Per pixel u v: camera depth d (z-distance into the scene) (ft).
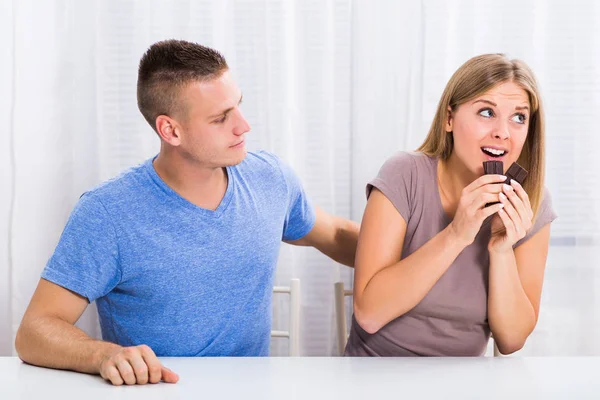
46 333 4.07
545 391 3.49
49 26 6.93
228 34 6.98
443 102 4.88
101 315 4.81
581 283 7.05
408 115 6.99
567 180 7.06
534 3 6.96
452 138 4.91
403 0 6.95
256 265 4.75
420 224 4.87
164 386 3.59
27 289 7.04
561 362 4.12
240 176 4.84
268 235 4.83
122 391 3.50
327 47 7.00
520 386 3.58
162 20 6.97
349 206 7.12
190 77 4.39
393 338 4.90
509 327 4.77
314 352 7.12
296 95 7.04
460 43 6.98
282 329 7.11
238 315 4.74
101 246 4.40
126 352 3.68
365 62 6.95
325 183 7.07
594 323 7.05
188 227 4.56
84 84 6.98
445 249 4.51
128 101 7.01
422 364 4.06
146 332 4.64
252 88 7.00
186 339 4.65
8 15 6.94
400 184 4.85
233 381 3.67
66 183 7.02
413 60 6.98
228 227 4.65
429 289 4.59
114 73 7.00
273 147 7.02
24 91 6.95
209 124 4.43
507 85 4.65
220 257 4.62
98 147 7.03
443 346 4.90
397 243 4.82
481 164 4.71
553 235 7.06
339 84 7.04
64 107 6.98
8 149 7.00
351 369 3.93
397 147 7.02
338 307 5.87
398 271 4.60
